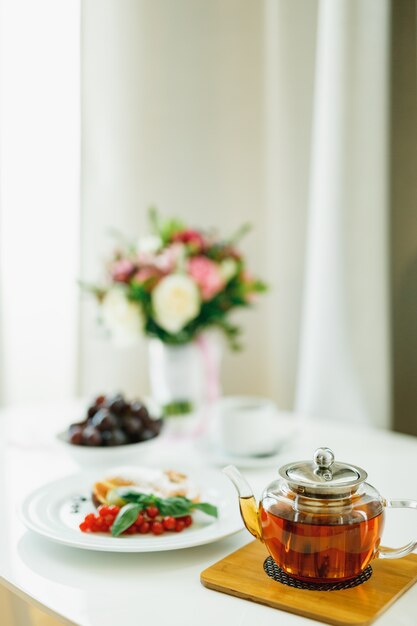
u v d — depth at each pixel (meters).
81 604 0.96
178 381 1.72
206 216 2.61
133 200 2.51
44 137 2.36
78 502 1.24
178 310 1.63
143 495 1.14
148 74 2.50
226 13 2.53
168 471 1.27
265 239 2.57
